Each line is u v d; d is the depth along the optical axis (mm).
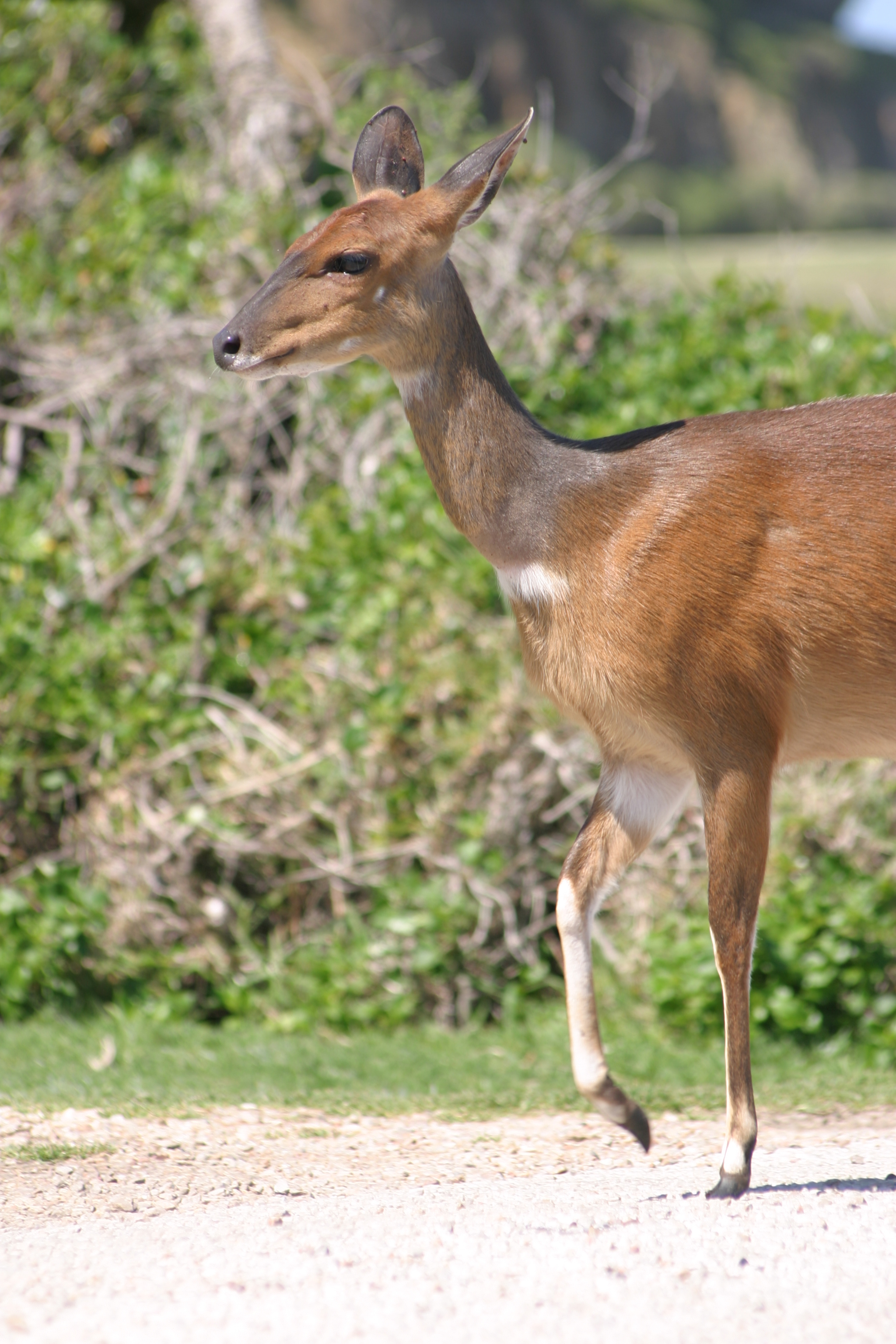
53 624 14289
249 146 18984
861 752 8414
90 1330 5559
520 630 8508
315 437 15836
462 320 8359
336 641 14414
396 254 8188
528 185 17609
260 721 13555
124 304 17094
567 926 8461
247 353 8242
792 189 125312
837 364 15367
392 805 13258
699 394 15211
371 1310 5672
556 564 8195
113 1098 10773
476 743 13141
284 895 13406
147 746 13656
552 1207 7613
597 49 117750
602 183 17922
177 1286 6094
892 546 7898
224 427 15781
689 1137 10008
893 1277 5945
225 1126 10203
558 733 13219
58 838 13758
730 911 7918
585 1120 10461
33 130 20000
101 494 15664
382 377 15680
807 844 12984
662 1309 5633
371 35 83625
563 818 13438
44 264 17531
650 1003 12734
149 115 20703
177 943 13195
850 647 7961
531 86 110500
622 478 8203
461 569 14047
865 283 42219
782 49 145875
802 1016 12203
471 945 12898
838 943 12289
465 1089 11195
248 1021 12953
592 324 16703
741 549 7961
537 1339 5352
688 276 17547
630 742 8383
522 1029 12703
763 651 7949
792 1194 7504
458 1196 8203
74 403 16219
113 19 21906
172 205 18297
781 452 8133
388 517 14641
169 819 13172
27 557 14562
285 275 8289
